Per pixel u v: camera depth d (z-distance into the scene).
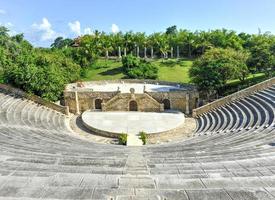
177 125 39.19
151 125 39.25
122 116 44.06
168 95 47.94
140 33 106.31
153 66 76.19
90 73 82.19
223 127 33.16
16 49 70.81
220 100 42.06
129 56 78.62
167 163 13.99
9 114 34.44
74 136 32.53
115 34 111.44
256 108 34.72
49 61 54.06
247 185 8.63
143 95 47.06
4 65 55.28
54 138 27.11
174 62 90.06
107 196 7.29
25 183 8.29
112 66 87.38
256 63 53.97
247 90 40.81
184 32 109.31
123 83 63.31
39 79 43.78
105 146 25.39
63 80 51.16
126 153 18.86
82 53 83.81
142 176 9.36
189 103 47.84
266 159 13.39
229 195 7.18
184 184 8.66
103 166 12.94
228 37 100.69
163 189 7.55
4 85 42.66
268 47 55.06
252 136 23.70
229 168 11.92
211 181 8.72
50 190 7.70
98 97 48.50
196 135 33.31
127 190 7.48
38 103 42.88
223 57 51.03
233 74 48.78
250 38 107.31
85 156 16.31
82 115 44.59
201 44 97.69
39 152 16.98
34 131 29.23
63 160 14.01
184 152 19.19
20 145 19.33
